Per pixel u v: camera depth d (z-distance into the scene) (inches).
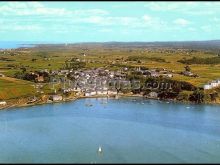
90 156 6791.3
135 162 6491.1
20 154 6993.1
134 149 7170.3
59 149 7219.5
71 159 6663.4
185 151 7116.1
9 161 6628.9
